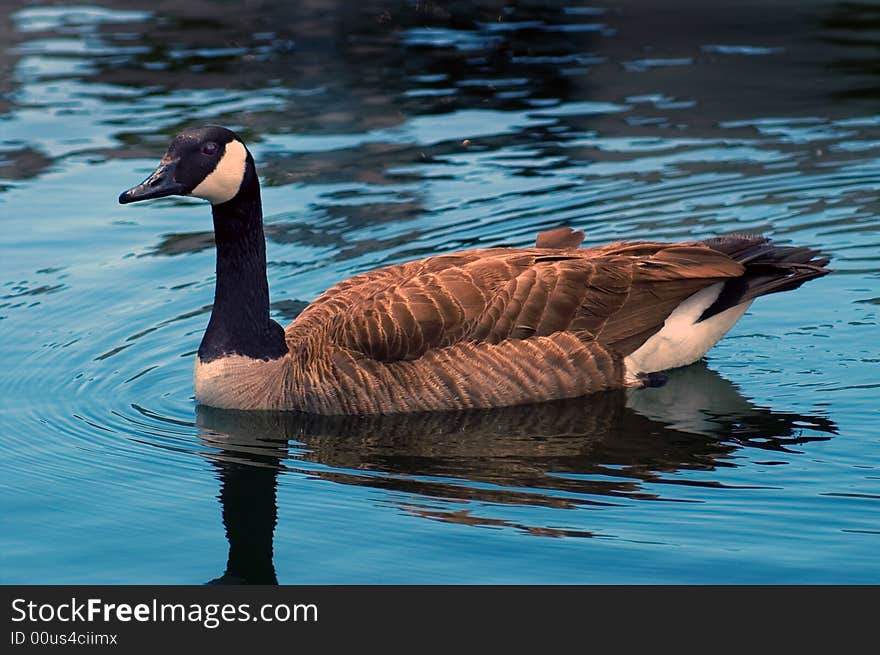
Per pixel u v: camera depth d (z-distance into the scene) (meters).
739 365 14.16
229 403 13.56
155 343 15.11
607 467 11.91
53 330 15.35
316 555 10.41
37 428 13.10
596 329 13.46
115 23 29.19
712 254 13.61
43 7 30.81
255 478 11.94
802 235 17.42
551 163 20.31
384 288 13.62
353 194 19.12
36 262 17.23
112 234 18.20
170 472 12.11
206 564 10.38
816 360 14.18
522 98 23.41
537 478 11.70
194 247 17.83
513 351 13.20
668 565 10.05
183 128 21.81
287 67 25.48
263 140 21.30
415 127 22.02
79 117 22.62
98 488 11.79
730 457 12.02
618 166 20.16
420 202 18.80
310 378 13.34
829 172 19.64
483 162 20.38
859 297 15.71
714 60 25.22
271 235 17.69
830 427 12.61
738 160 20.22
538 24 28.25
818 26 27.27
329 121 22.23
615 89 23.77
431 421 13.10
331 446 12.63
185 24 29.06
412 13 29.44
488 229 17.73
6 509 11.35
